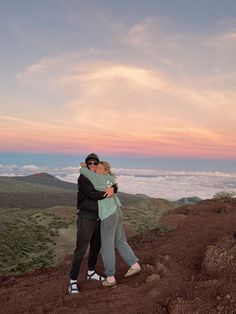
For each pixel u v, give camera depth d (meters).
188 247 6.99
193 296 4.42
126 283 5.25
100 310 4.38
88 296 4.84
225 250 5.51
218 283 4.66
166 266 5.79
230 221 8.99
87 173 5.07
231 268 5.11
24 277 7.73
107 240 5.14
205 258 5.62
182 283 4.93
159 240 8.59
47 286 5.50
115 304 4.47
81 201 5.11
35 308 4.70
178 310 4.08
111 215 5.12
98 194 5.01
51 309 4.66
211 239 7.38
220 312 3.98
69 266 8.15
